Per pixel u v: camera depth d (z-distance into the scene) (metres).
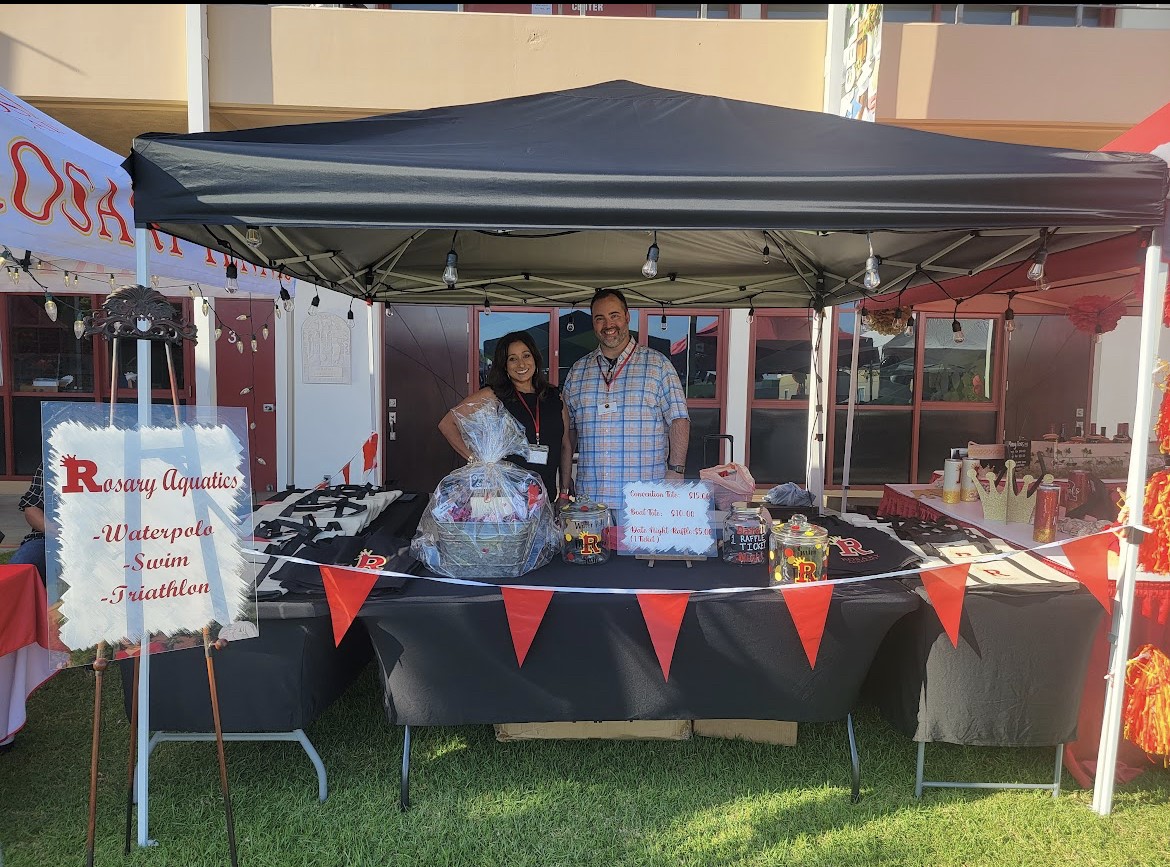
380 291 4.26
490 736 2.61
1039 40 5.25
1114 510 2.95
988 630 2.05
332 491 3.22
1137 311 3.79
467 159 1.77
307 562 2.03
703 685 2.08
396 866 1.95
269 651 2.06
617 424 2.74
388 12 5.22
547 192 1.72
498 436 2.19
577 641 2.04
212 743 2.57
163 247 2.87
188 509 1.71
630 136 2.01
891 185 1.73
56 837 2.05
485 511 2.11
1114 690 2.10
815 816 2.15
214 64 5.18
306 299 6.36
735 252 3.37
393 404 6.57
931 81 5.27
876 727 2.69
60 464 1.60
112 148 6.08
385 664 2.05
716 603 2.01
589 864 1.96
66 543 1.62
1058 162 1.81
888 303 4.35
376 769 2.39
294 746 2.55
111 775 2.37
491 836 2.07
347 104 5.26
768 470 6.78
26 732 2.66
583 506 2.37
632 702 2.09
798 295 4.17
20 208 1.96
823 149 1.93
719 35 5.36
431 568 2.18
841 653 2.06
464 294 4.39
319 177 1.72
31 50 5.11
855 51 4.84
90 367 6.75
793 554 2.07
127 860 1.96
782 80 5.40
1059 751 2.22
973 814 2.16
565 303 4.42
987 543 2.41
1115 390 6.77
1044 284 3.34
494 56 5.30
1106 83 5.31
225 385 6.46
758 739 2.56
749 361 6.64
